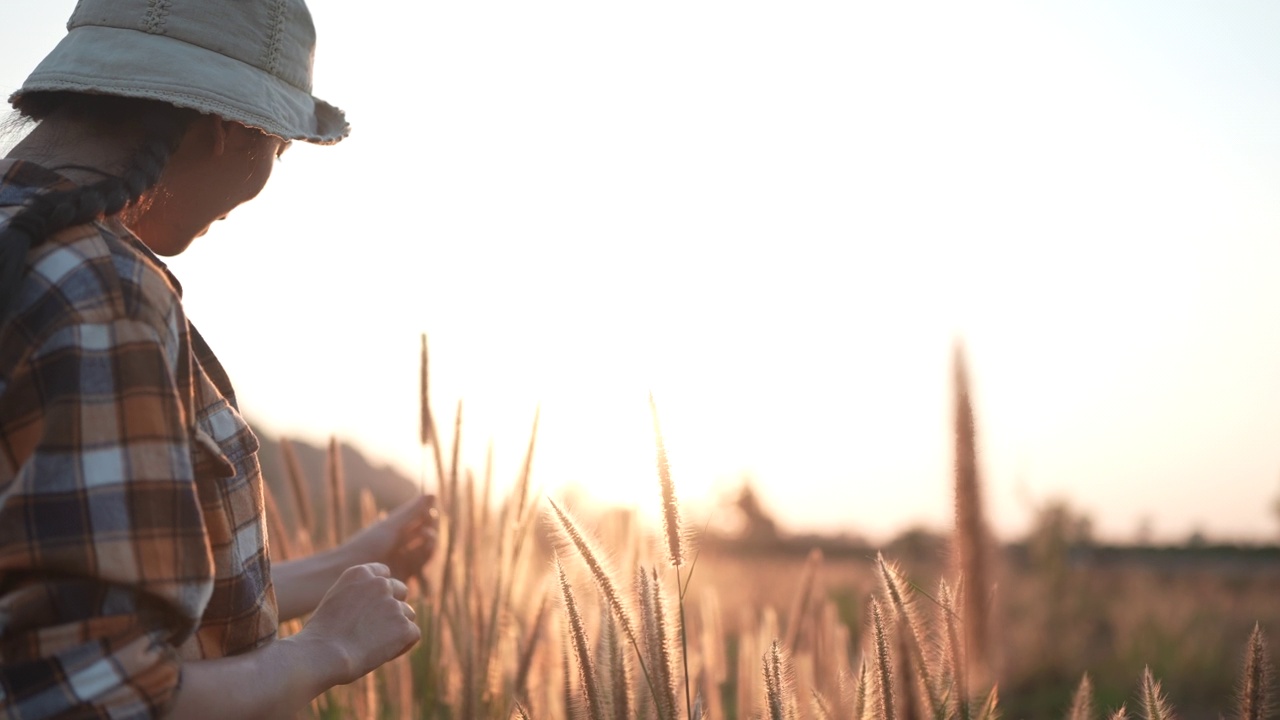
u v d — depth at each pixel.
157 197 1.57
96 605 1.31
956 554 1.57
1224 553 16.98
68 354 1.34
